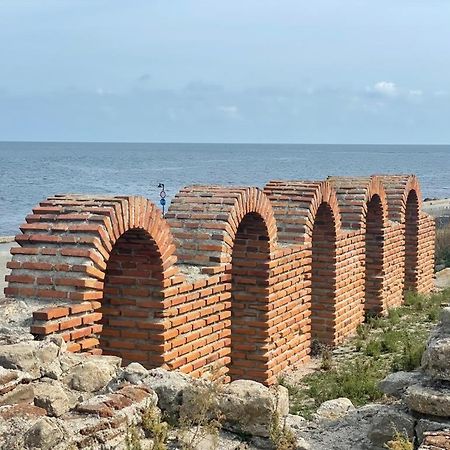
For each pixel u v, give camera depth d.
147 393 5.74
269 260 10.29
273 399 6.02
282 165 156.25
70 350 6.58
